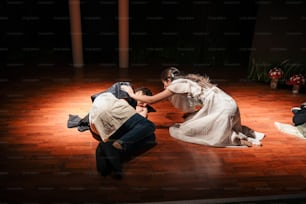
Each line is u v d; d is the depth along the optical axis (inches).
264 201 86.3
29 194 85.8
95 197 85.5
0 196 84.6
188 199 86.0
